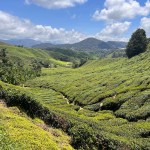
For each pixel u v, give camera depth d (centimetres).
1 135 2338
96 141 3850
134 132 5722
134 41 19838
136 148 4200
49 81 16388
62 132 3972
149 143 4612
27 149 2644
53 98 11494
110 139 4059
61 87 13775
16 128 3064
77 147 3644
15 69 16975
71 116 5591
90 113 8381
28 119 3878
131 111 7469
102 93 10056
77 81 14262
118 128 6112
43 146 2870
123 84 10294
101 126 5588
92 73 17112
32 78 19838
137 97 8150
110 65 19500
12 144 2398
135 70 13688
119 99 8594
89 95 10350
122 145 4097
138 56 18350
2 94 4262
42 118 4206
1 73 14425
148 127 5966
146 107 7250
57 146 3109
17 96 4169
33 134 3050
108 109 8631
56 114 4359
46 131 3634
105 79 12606
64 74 19562
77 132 3766
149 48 18975
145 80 9744
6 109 3844
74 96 11138
